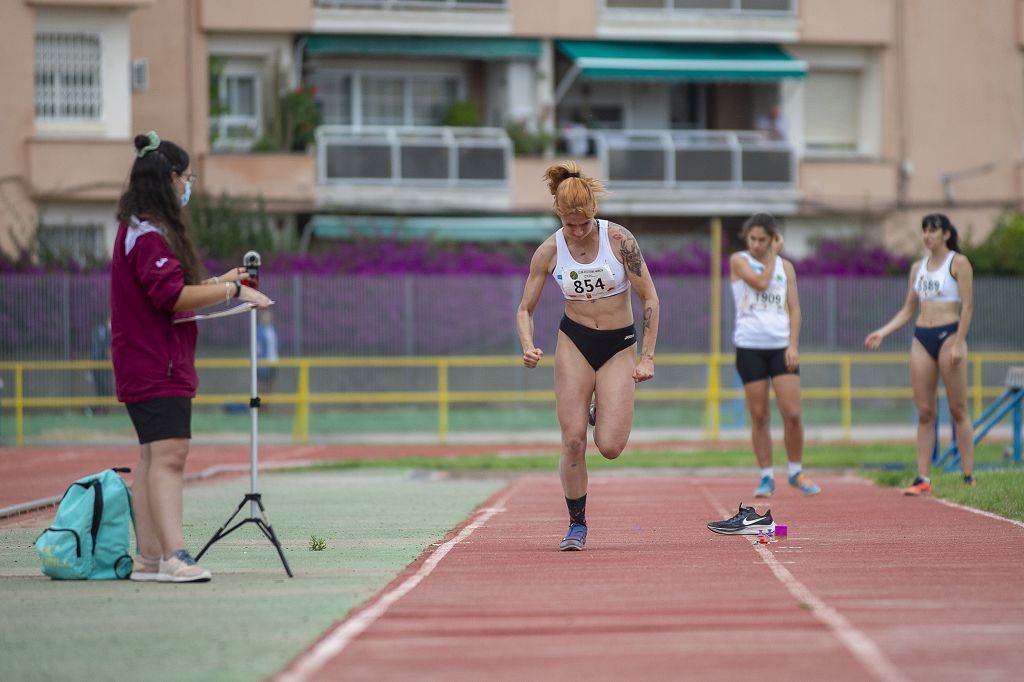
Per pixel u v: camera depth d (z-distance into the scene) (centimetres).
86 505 2277
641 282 2489
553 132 10488
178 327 2219
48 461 5797
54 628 1783
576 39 10669
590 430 6869
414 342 8381
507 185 10250
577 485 2570
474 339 8450
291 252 9162
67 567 2247
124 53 9344
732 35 10750
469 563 2373
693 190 10538
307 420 7100
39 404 7094
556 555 2483
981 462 4709
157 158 2214
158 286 2142
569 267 2466
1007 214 10569
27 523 3319
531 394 7231
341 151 9994
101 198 9262
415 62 11000
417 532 2941
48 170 9162
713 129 11394
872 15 11012
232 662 1548
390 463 5441
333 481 4781
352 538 2828
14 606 1966
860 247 9800
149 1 9250
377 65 10938
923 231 3597
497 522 3178
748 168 10638
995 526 2878
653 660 1532
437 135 10669
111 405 7650
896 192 11069
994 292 8688
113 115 9356
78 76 9312
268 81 10081
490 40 10525
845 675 1445
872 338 3709
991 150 11250
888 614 1800
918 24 11150
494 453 6412
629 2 10625
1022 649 1571
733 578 2145
